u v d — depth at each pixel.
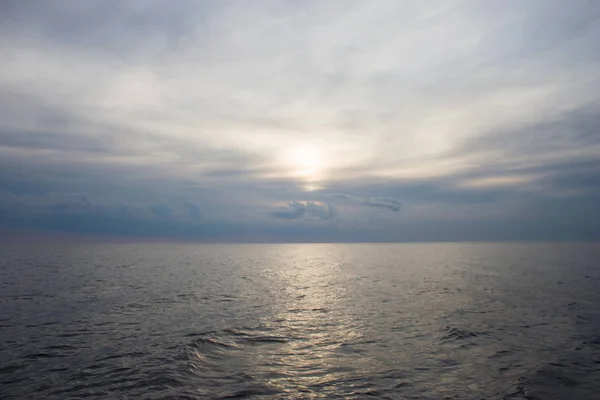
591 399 11.76
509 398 11.85
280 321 22.67
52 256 99.38
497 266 65.94
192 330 20.34
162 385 12.85
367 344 17.89
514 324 21.50
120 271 56.81
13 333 19.53
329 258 102.19
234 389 12.64
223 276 50.78
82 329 20.45
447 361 15.41
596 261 78.12
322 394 12.27
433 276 49.66
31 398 11.77
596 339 18.33
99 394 12.11
